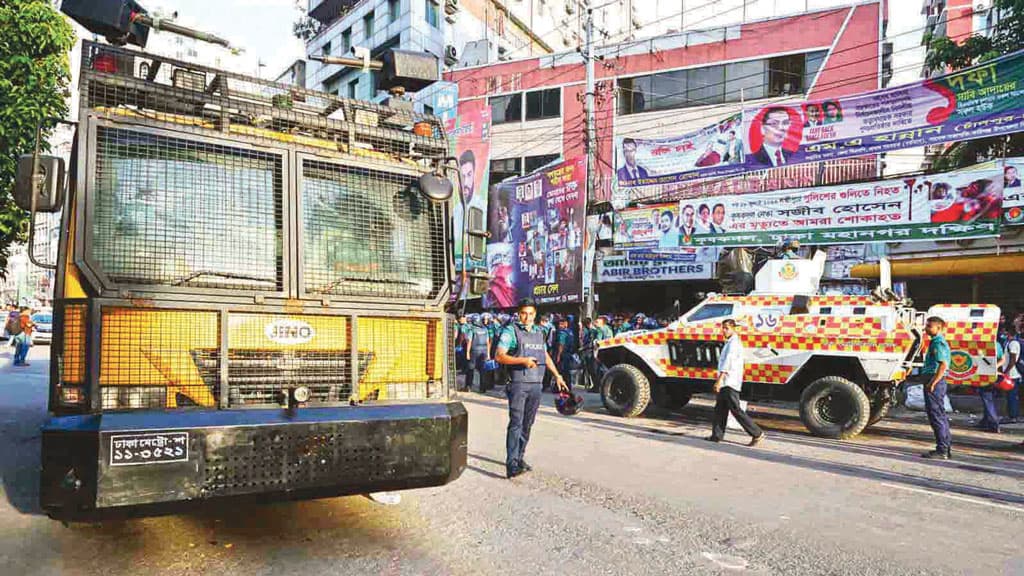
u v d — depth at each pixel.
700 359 10.62
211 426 3.61
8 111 8.59
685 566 4.15
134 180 3.96
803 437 9.34
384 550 4.34
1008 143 14.55
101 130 3.93
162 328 3.86
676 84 23.56
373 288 4.54
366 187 4.65
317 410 4.02
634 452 7.91
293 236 4.30
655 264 19.62
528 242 19.27
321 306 4.30
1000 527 5.01
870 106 13.17
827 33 21.39
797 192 13.77
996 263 13.48
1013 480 6.65
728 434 9.51
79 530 4.67
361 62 5.82
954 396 13.63
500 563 4.15
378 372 4.46
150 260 3.93
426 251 4.84
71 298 3.74
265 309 4.12
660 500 5.71
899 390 12.40
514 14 41.59
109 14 4.95
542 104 25.91
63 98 9.30
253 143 4.31
